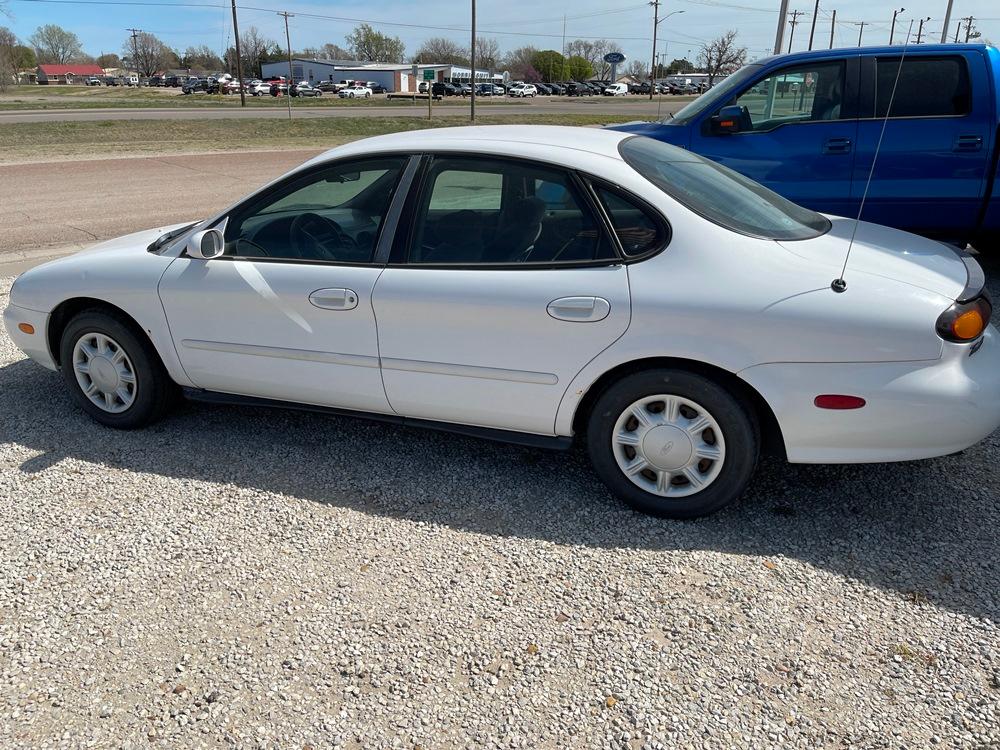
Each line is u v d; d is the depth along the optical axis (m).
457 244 3.39
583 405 3.42
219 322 3.78
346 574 2.96
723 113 6.43
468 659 2.53
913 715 2.29
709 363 3.00
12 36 105.00
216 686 2.43
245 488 3.57
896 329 2.85
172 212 11.30
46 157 18.31
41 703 2.38
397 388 3.54
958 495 3.45
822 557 3.03
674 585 2.88
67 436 4.10
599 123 32.75
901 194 6.20
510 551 3.09
